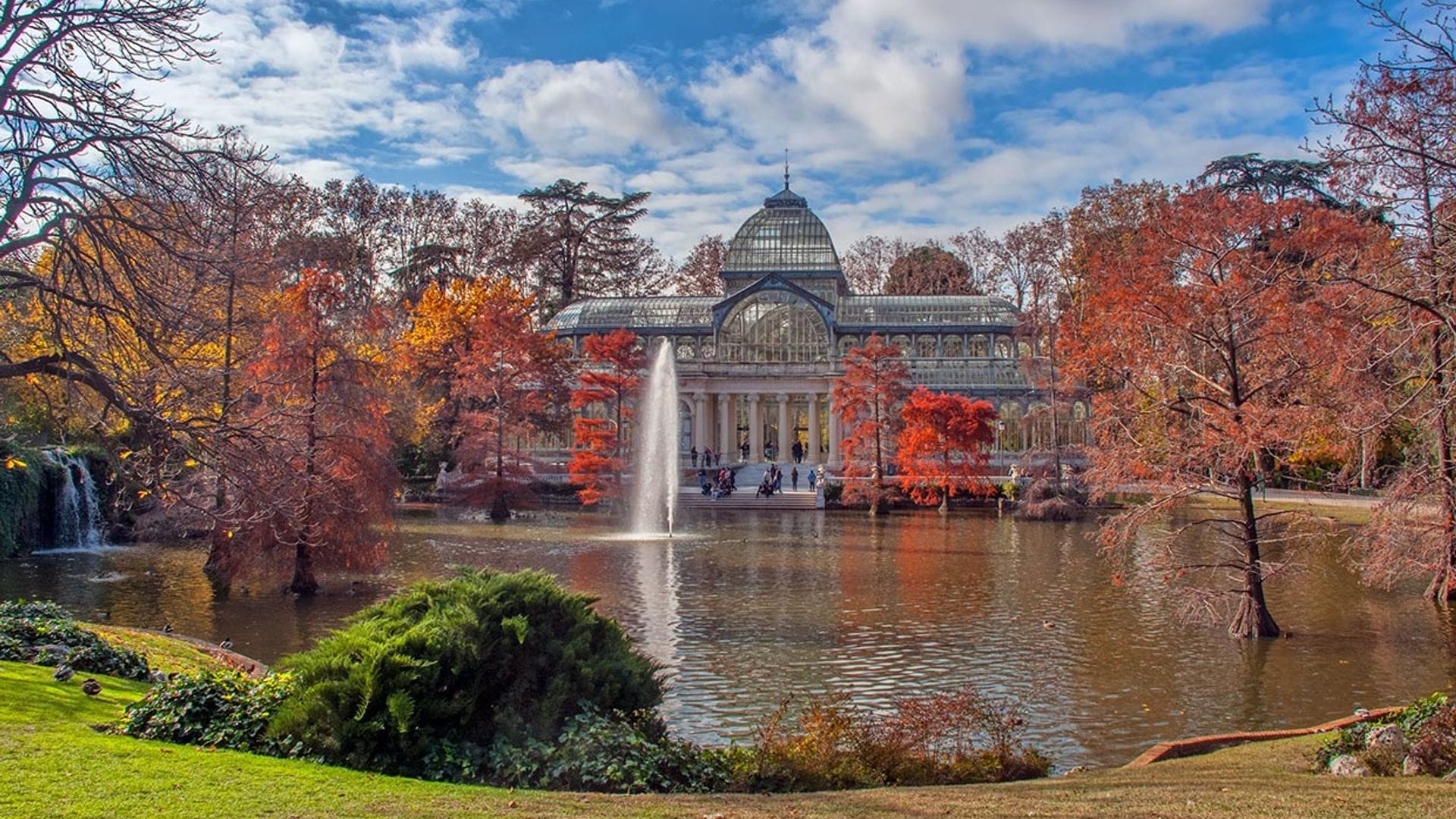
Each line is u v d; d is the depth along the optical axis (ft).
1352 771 55.77
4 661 67.56
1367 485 117.29
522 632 52.80
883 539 203.21
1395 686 95.25
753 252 386.93
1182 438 120.47
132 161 68.64
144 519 158.81
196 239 73.10
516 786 48.73
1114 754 76.18
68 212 67.72
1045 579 153.28
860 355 265.54
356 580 148.25
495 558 172.76
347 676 51.26
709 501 276.62
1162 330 120.57
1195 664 103.14
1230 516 235.81
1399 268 93.61
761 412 377.30
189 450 74.13
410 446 286.66
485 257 417.08
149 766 44.39
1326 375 109.91
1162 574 148.87
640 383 274.36
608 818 40.40
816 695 90.63
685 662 102.06
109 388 70.49
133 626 116.88
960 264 460.96
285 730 50.65
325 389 137.90
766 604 132.57
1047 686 94.58
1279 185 299.17
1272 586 149.79
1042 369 267.18
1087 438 316.81
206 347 124.47
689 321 371.76
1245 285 114.01
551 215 447.01
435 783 46.44
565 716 53.57
